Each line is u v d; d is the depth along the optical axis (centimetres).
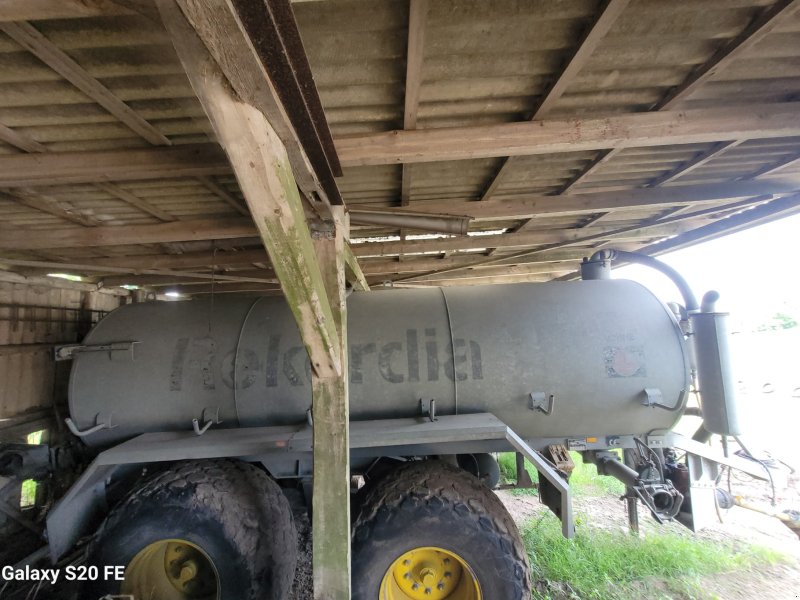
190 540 226
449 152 232
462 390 271
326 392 197
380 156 233
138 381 287
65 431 433
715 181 355
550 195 360
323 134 150
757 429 723
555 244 475
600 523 395
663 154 294
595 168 300
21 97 189
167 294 626
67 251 422
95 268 386
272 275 542
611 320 286
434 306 298
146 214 334
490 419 253
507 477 496
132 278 505
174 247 428
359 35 174
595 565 326
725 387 250
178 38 91
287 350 286
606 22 165
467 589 231
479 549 218
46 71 174
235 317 306
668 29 180
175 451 239
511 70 200
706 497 272
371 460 287
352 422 256
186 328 303
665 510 263
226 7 74
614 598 293
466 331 283
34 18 126
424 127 242
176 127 219
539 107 224
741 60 202
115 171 233
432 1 156
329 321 166
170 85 185
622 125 232
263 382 279
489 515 224
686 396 265
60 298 455
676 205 368
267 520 240
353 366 274
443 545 219
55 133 219
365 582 217
